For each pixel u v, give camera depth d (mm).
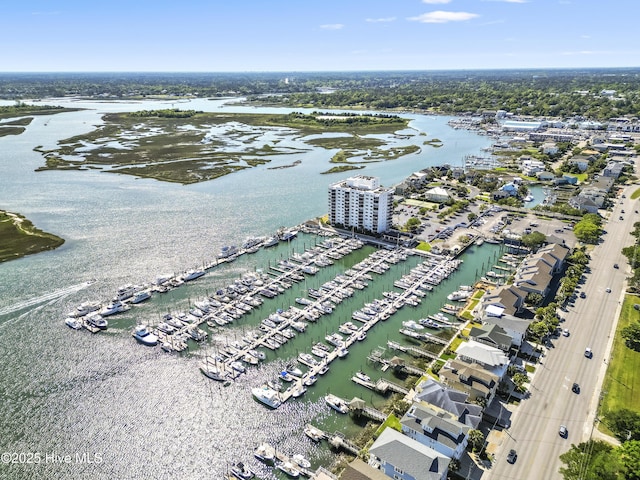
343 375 144375
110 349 155500
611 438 115562
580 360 146250
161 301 186500
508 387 132250
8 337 160625
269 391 133750
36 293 190125
